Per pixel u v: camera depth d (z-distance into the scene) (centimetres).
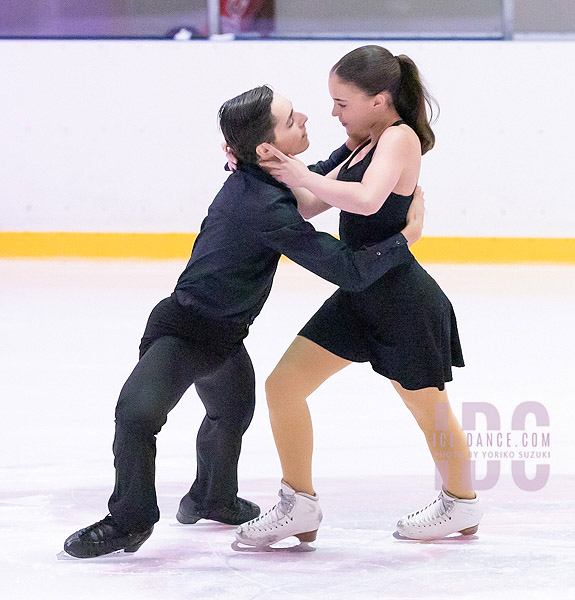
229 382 1088
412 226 1008
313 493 1076
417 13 3250
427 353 1036
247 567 1027
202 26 3272
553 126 3156
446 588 969
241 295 1035
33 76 3206
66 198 3253
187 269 1061
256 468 1388
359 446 1490
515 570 1014
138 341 2147
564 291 2697
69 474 1352
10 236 3278
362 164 1022
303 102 3206
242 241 1017
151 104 3206
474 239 3195
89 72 3200
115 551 1052
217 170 3222
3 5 3269
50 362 1983
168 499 1260
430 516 1100
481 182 3180
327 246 986
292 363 1059
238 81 3200
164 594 953
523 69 3142
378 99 1011
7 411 1666
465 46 3142
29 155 3238
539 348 2095
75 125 3222
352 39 3234
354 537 1120
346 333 1055
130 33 3275
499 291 2702
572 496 1257
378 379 1886
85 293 2664
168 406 1019
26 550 1074
